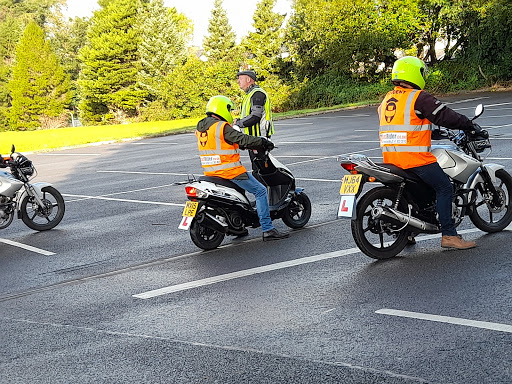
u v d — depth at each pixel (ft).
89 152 84.17
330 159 51.13
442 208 22.66
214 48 228.22
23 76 238.89
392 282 20.06
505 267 20.48
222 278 22.35
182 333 17.35
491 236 24.41
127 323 18.58
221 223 26.53
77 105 254.47
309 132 79.46
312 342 15.90
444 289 18.93
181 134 102.47
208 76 182.91
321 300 19.03
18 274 25.77
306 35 156.46
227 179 26.89
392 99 22.52
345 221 29.27
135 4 221.46
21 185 33.37
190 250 27.12
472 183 23.97
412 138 22.17
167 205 38.65
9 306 21.47
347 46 143.84
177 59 214.07
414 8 138.41
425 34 142.82
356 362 14.52
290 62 171.22
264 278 21.85
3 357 16.70
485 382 13.08
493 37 127.13
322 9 150.71
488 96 107.14
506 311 16.83
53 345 17.29
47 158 80.89
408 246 24.23
